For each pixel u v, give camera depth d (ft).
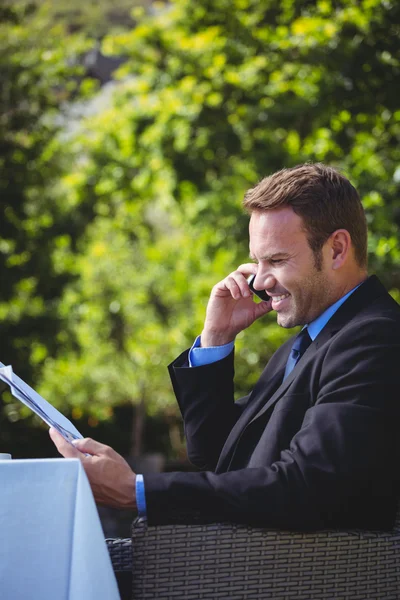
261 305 8.61
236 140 30.94
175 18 32.53
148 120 35.12
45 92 34.94
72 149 38.24
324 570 6.10
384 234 24.16
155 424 56.90
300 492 5.98
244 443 7.27
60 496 5.66
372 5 22.36
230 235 36.68
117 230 47.67
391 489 6.31
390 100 22.84
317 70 25.49
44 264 36.76
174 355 48.34
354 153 26.48
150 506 5.94
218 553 5.96
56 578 5.61
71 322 42.63
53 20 36.70
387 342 6.51
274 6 26.76
